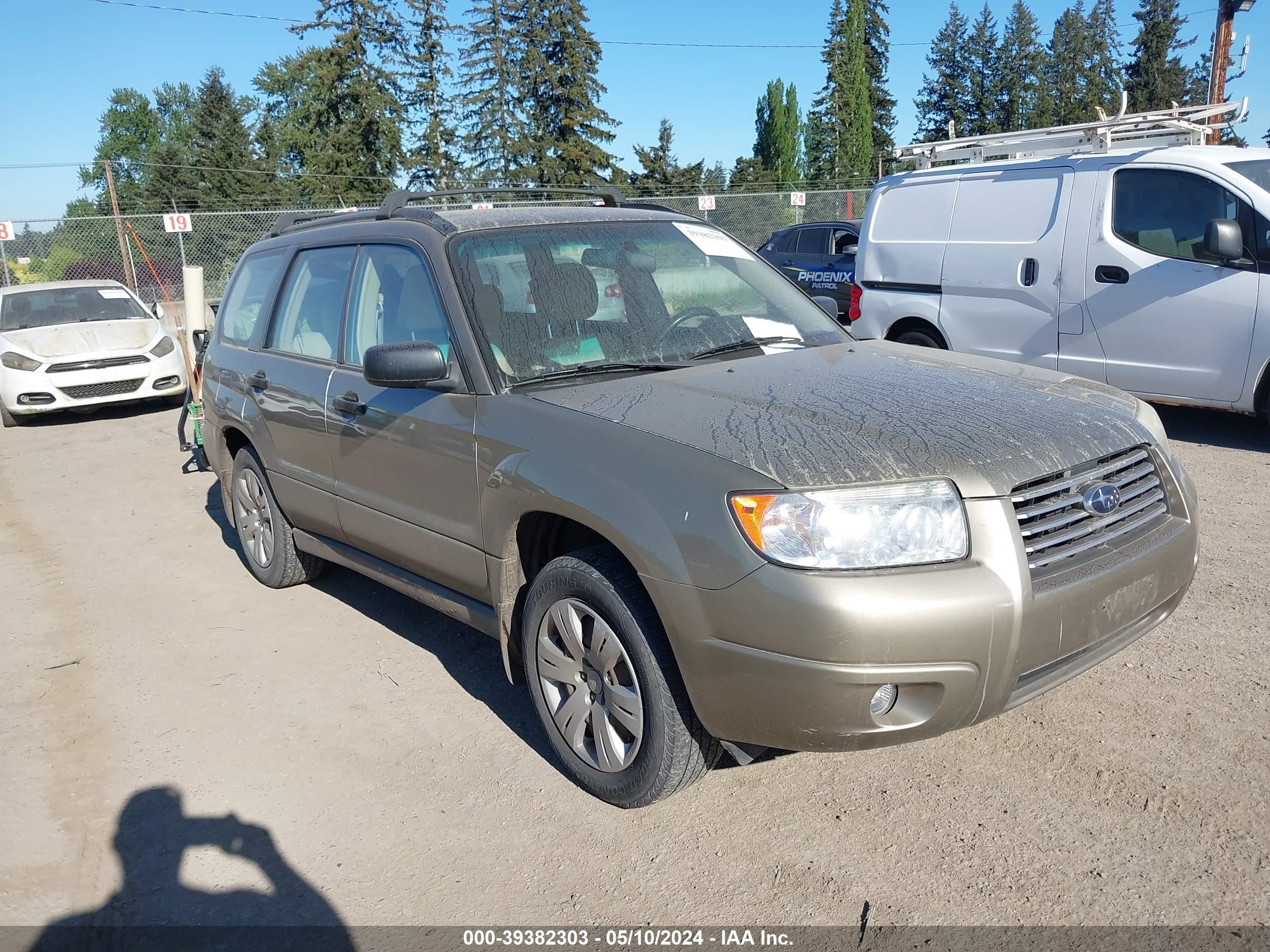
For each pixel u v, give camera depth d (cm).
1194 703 346
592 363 344
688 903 265
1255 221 651
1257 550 488
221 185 5875
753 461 262
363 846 297
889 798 305
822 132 6425
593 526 285
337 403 401
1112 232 718
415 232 385
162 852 299
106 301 1200
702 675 265
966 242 810
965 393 312
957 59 6950
